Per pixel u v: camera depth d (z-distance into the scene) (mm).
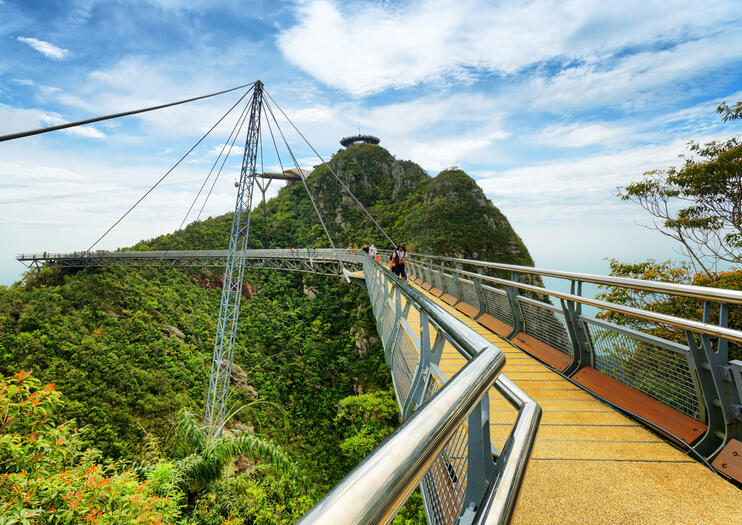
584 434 3055
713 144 8625
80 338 37469
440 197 78938
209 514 10156
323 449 31625
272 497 13891
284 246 95688
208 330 51625
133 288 53156
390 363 5223
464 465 1610
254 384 41562
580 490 2357
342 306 60969
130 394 30109
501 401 3748
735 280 6621
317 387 43469
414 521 9859
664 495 2285
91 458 5688
